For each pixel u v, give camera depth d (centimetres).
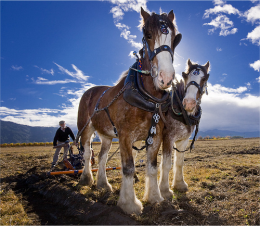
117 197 373
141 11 315
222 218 277
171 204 316
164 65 261
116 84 392
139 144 466
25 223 293
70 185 459
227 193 372
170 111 381
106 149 468
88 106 483
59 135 655
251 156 890
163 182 387
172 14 320
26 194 451
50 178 521
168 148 384
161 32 270
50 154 1234
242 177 484
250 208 298
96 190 424
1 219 301
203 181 461
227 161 746
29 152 1461
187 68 407
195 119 390
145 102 309
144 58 321
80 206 346
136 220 279
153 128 316
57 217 327
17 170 670
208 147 1455
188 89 373
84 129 483
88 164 481
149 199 336
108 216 291
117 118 330
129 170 316
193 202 335
